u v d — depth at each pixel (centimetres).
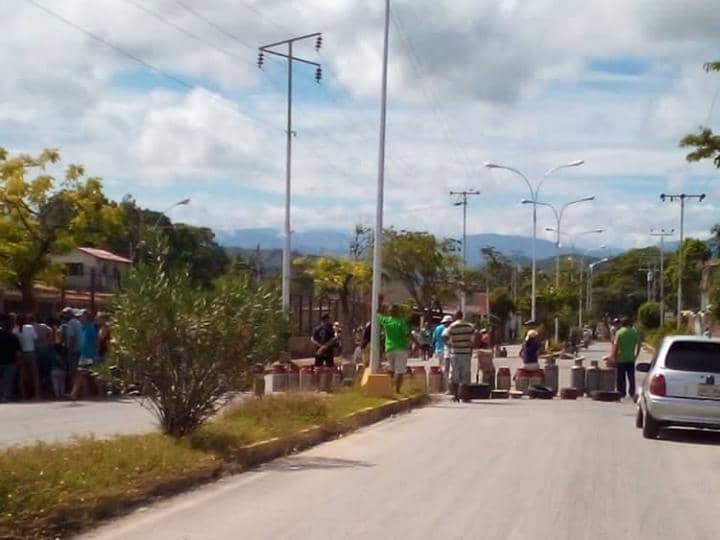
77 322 2370
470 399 2630
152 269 1370
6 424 1788
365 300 6344
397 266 6731
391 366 2453
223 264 6025
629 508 1110
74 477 1051
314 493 1155
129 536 922
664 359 1762
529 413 2234
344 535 936
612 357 2766
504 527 988
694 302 9250
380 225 2458
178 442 1329
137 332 1337
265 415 1691
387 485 1218
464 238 7962
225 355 1358
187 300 1342
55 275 3497
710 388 1716
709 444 1733
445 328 2886
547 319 7175
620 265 13488
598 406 2486
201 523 983
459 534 951
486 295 5303
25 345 2341
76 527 944
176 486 1153
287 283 4662
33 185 3375
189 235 5762
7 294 3625
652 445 1692
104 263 5369
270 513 1036
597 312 12875
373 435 1767
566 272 10675
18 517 910
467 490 1192
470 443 1652
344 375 2739
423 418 2100
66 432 1650
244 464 1348
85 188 3438
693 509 1119
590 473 1352
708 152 2264
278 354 1413
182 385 1362
